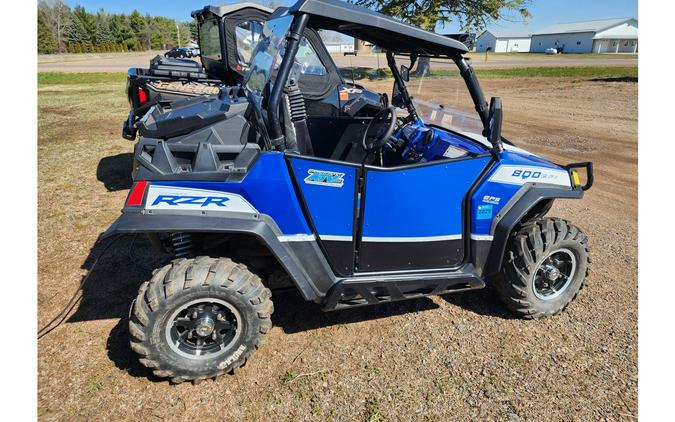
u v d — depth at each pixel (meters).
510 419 2.06
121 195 4.83
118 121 9.11
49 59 36.47
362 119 3.07
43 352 2.41
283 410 2.09
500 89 15.41
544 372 2.36
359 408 2.10
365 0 20.52
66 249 3.59
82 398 2.12
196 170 2.13
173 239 2.39
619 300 3.03
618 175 5.95
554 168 2.68
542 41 57.78
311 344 2.55
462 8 19.67
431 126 3.15
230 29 5.67
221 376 2.27
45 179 5.31
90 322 2.68
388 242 2.44
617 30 51.94
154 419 2.03
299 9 2.02
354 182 2.27
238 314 2.17
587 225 4.32
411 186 2.36
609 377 2.32
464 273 2.58
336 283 2.36
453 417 2.06
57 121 8.99
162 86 5.30
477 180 2.50
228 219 2.11
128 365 2.34
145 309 2.03
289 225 2.22
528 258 2.64
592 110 11.23
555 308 2.81
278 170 2.14
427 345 2.55
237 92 2.70
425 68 3.06
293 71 2.51
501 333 2.68
